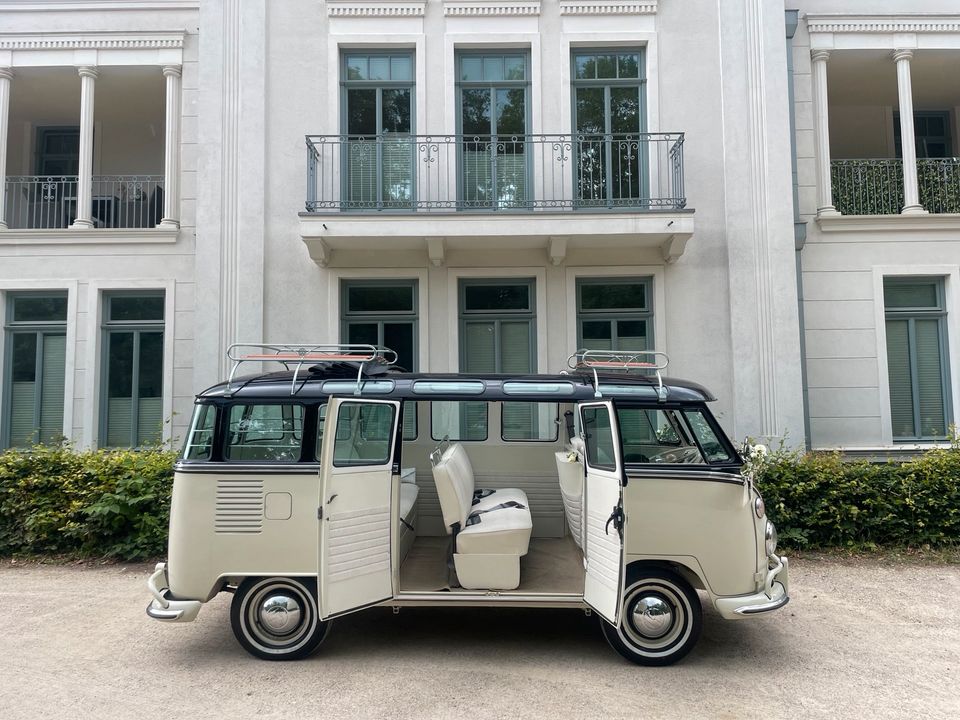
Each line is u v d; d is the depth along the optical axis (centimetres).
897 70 1047
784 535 718
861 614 559
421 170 971
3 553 720
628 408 479
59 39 1060
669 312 965
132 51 1070
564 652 484
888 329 1035
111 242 1041
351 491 454
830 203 1020
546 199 963
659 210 898
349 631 527
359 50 1001
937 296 1036
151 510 712
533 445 605
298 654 464
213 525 463
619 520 415
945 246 1011
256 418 477
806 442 959
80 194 1062
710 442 475
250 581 470
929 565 684
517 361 989
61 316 1069
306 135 928
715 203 970
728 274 960
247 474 465
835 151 1264
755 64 974
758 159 966
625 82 996
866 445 982
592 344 988
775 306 948
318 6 990
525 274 975
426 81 988
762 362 945
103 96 1180
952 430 811
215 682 432
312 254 938
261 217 966
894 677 441
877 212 1114
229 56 978
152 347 1064
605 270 971
